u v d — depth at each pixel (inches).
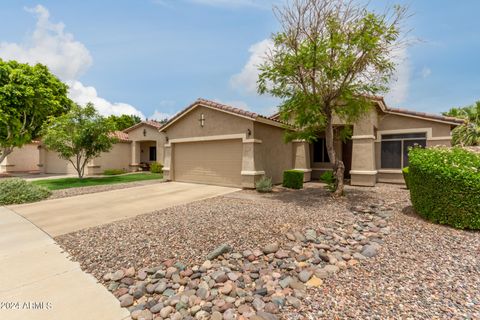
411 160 268.7
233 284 143.6
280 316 116.2
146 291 141.3
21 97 705.6
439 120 473.4
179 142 591.2
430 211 235.9
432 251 176.6
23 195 381.4
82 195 438.9
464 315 111.2
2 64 727.7
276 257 171.2
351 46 314.0
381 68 326.0
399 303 121.3
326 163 622.8
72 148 647.8
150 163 994.7
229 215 268.5
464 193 215.2
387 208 294.7
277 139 545.0
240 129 480.7
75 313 122.5
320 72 336.5
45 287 145.6
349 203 327.3
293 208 302.0
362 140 490.9
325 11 328.5
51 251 196.2
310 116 353.7
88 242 209.0
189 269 160.2
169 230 223.9
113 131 705.0
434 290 131.0
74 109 634.8
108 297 136.2
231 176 505.4
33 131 816.3
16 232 241.0
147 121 961.5
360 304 122.1
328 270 155.7
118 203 366.6
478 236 201.6
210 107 515.2
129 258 176.7
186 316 120.1
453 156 257.9
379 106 486.6
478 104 711.1
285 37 340.2
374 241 196.7
